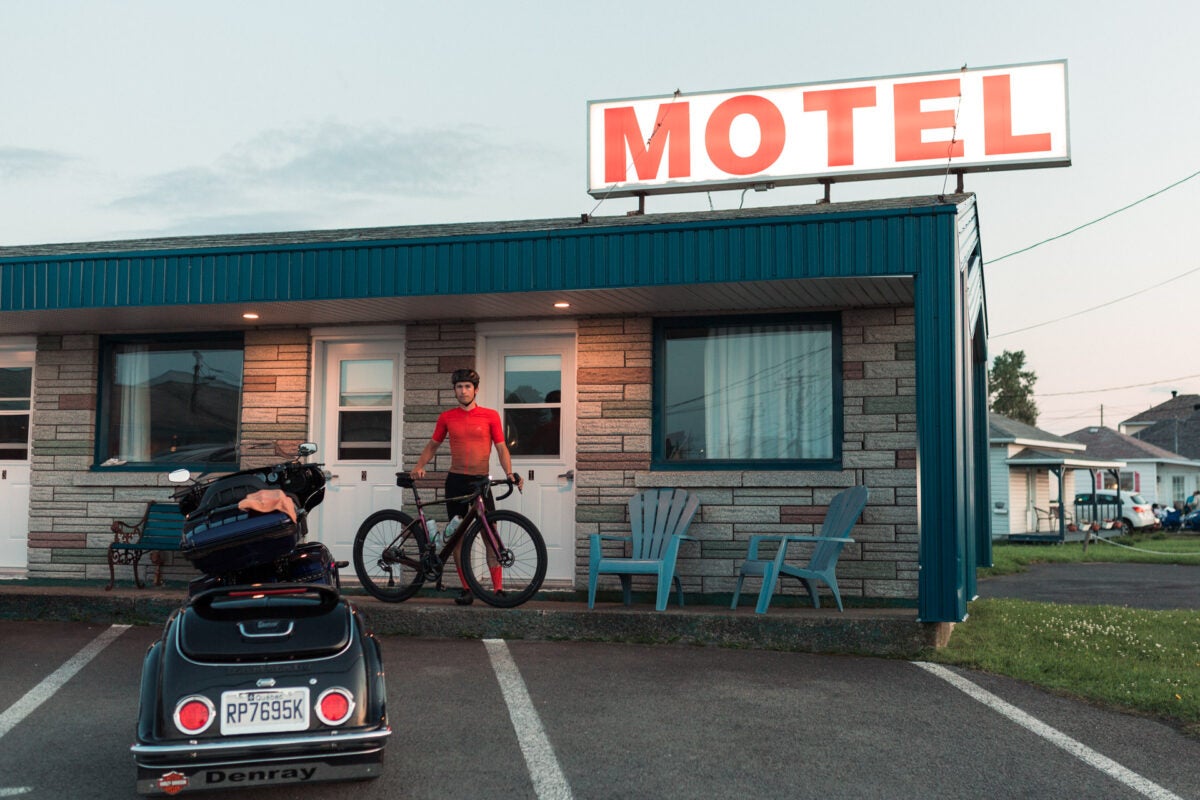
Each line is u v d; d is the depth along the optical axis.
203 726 4.13
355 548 9.04
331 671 4.31
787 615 8.06
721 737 5.69
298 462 6.16
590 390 9.98
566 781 4.98
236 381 10.98
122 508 10.70
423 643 8.19
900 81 12.85
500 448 8.87
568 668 7.29
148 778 4.08
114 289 9.32
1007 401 67.12
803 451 9.77
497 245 8.70
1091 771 5.23
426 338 10.38
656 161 13.38
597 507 9.85
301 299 9.00
